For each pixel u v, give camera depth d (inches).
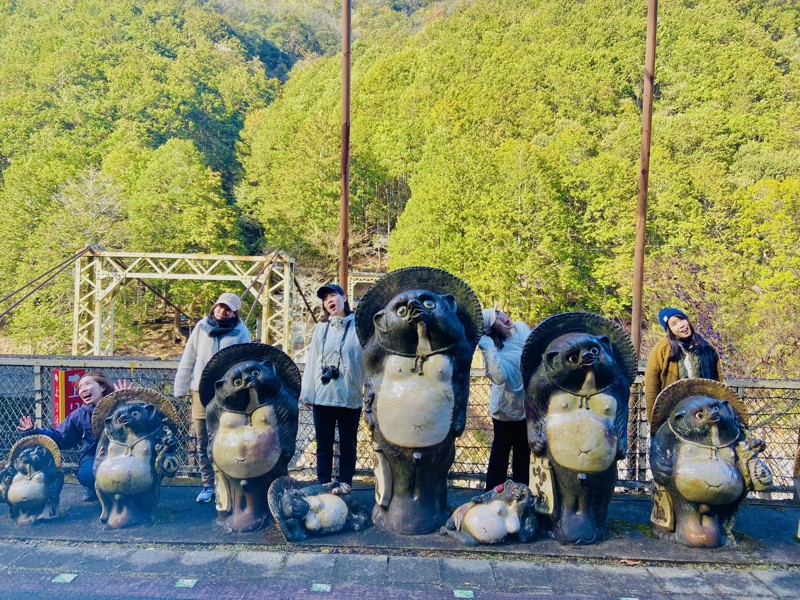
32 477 183.8
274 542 174.2
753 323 753.0
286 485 178.4
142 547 171.6
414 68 2573.8
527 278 1296.8
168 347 1360.7
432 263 1371.8
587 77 2059.5
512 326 199.3
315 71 3019.2
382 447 177.8
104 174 1539.1
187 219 1379.2
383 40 3166.8
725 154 1513.3
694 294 866.8
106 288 618.8
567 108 1989.4
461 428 178.5
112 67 2475.4
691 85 1883.6
